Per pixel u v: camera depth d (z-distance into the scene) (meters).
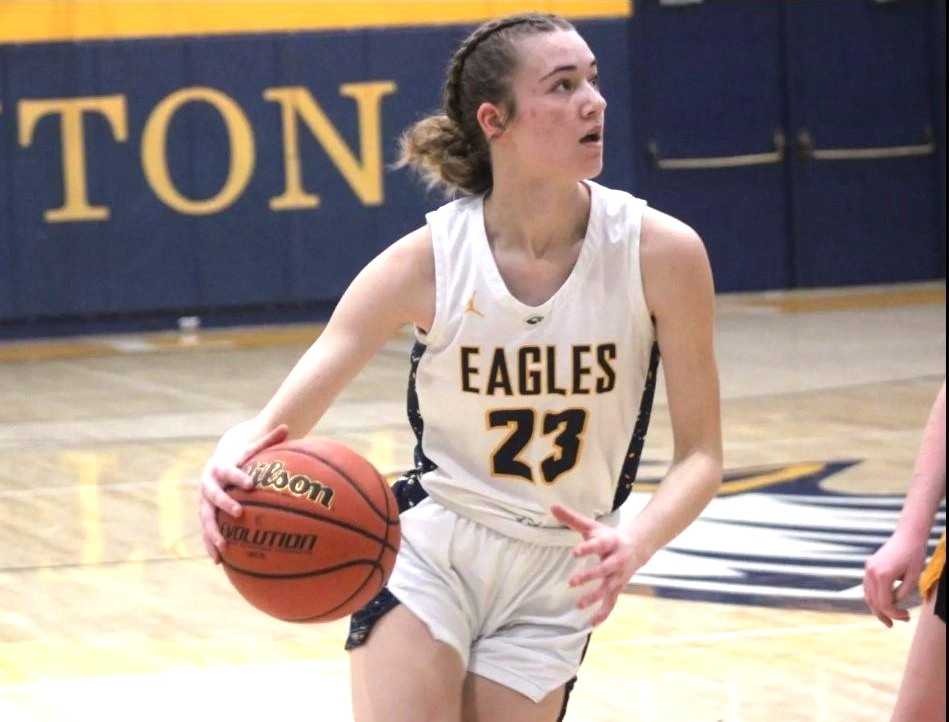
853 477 7.38
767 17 16.03
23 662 4.80
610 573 2.57
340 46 14.23
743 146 16.09
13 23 13.62
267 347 13.20
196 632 5.11
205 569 5.99
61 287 13.92
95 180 13.91
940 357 11.41
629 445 2.90
